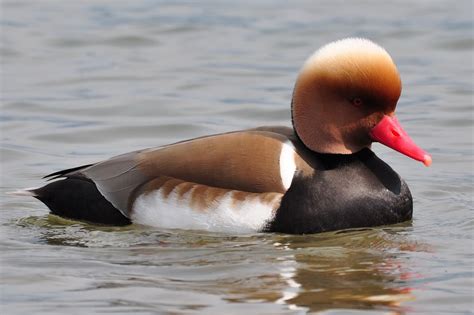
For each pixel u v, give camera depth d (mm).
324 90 11922
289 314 9484
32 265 10883
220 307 9648
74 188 12359
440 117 18672
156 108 19141
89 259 11070
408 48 24609
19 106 19250
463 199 13656
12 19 27562
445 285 10219
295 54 23984
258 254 11148
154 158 12039
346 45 11984
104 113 18859
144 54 24016
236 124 18188
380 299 9852
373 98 11859
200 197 11695
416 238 11758
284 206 11555
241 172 11680
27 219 12664
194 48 24656
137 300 9852
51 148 16625
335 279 10406
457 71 22281
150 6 29938
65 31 26156
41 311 9617
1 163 15688
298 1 30703
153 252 11273
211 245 11461
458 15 27875
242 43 25203
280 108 19219
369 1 30375
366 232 11805
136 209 11953
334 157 11977
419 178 14797
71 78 21531
